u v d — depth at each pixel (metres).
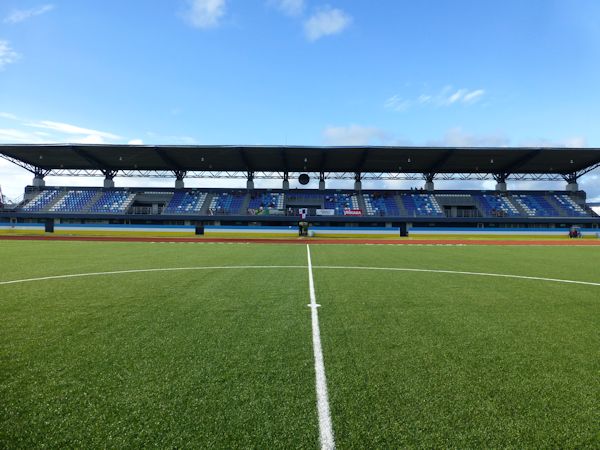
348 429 2.40
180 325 4.71
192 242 26.50
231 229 37.53
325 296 6.63
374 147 34.25
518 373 3.28
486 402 2.76
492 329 4.64
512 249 21.31
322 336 4.31
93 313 5.30
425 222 40.66
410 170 43.12
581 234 37.22
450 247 23.00
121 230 37.28
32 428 2.39
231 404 2.71
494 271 10.40
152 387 2.96
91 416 2.53
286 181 43.41
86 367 3.36
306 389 2.95
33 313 5.28
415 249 20.73
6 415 2.54
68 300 6.14
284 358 3.62
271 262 12.38
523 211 42.69
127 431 2.36
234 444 2.24
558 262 13.22
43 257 13.56
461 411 2.63
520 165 39.34
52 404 2.69
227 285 7.68
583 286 7.88
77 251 16.61
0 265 10.94
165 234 36.09
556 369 3.38
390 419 2.52
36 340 4.09
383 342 4.11
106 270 9.93
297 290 7.18
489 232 38.53
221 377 3.17
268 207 43.19
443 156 36.91
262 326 4.70
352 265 11.70
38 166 42.97
